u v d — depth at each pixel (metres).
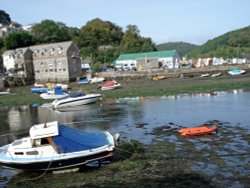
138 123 25.28
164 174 13.68
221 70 72.00
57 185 13.52
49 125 15.76
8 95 60.75
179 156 15.98
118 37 151.88
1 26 135.25
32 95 57.16
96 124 26.25
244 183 12.22
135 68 93.12
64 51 83.31
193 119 25.20
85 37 137.88
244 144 17.34
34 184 13.90
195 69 74.12
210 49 172.50
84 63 104.50
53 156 14.53
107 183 13.21
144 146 18.28
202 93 42.09
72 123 27.55
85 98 39.62
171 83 59.47
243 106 29.30
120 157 16.45
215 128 20.42
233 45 157.12
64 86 63.69
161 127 23.17
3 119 32.81
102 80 73.81
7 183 14.29
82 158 14.64
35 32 126.69
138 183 12.91
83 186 13.12
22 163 14.42
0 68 98.19
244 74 65.62
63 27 143.50
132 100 40.59
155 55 100.56
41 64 87.56
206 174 13.37
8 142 22.05
